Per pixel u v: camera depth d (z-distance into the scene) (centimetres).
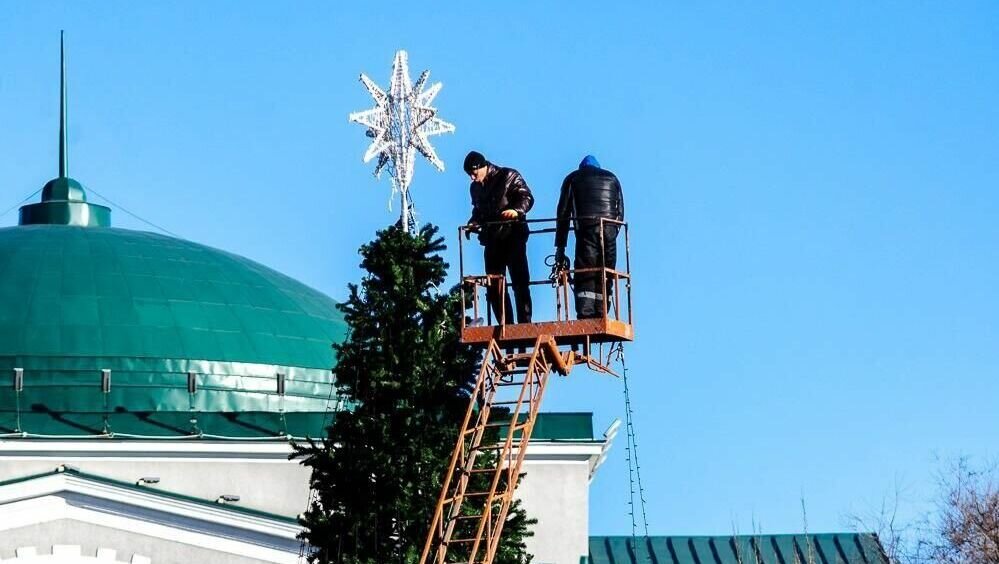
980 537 5403
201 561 6141
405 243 5453
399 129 6788
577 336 4572
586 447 6394
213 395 6775
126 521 6147
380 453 5278
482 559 5134
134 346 6769
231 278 7219
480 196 4653
